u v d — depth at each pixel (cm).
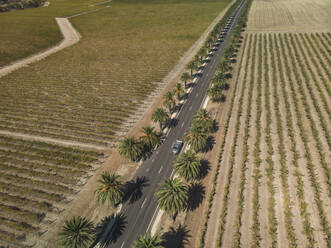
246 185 5550
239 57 12975
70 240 4041
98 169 6266
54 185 5784
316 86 9419
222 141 6862
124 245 4544
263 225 4694
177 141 6869
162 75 11775
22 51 16038
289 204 5025
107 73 12462
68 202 5403
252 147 6675
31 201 5419
